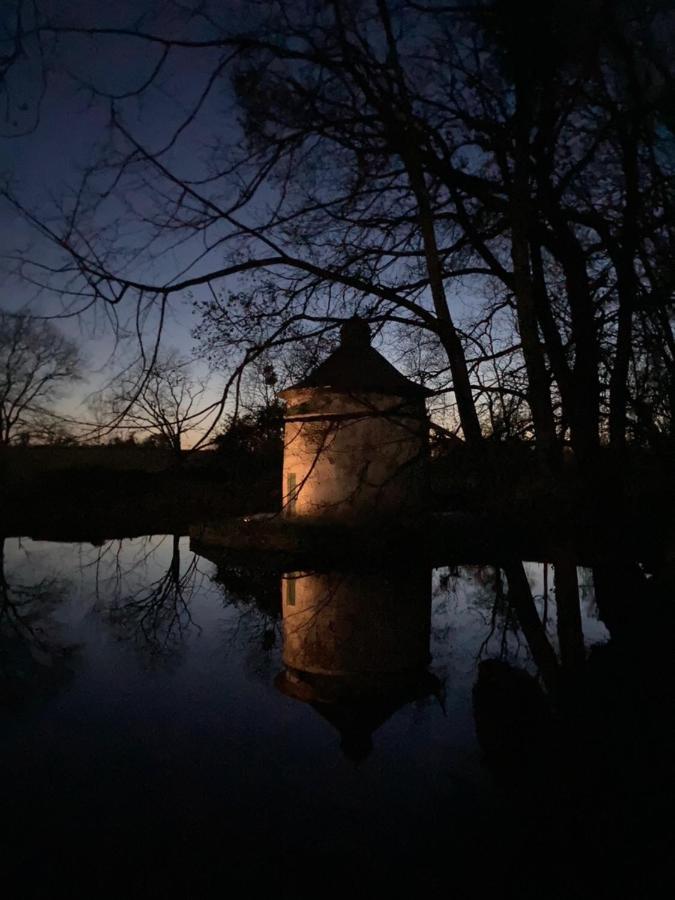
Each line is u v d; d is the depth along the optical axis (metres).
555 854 4.59
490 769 6.03
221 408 7.77
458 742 6.74
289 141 8.41
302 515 21.78
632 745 6.01
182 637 12.45
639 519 12.20
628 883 4.19
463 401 9.92
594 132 10.19
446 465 10.69
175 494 31.31
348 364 21.41
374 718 7.59
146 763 6.46
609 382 11.66
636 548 11.90
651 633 9.12
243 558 21.81
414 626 12.81
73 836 5.06
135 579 19.12
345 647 11.44
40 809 5.54
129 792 5.79
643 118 9.62
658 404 11.40
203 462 8.73
